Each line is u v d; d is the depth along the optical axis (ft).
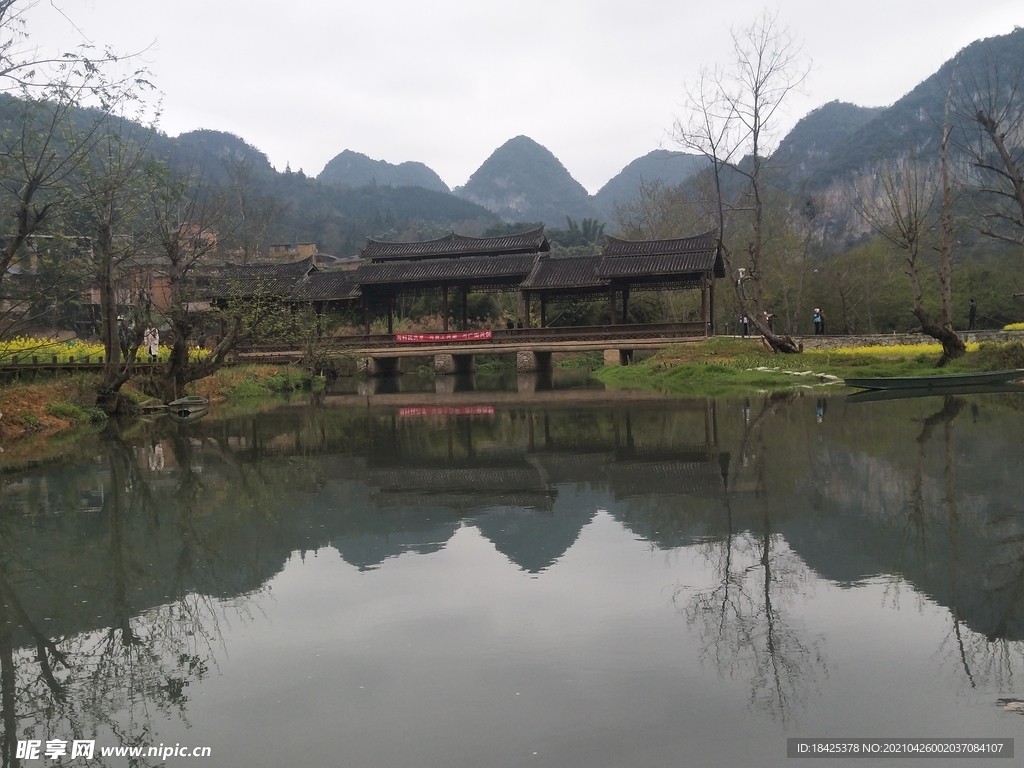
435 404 84.74
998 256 178.60
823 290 179.32
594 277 132.87
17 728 14.96
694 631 17.79
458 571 22.89
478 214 594.65
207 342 137.18
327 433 58.80
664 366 110.83
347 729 13.99
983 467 34.94
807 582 20.89
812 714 14.02
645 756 12.77
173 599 21.48
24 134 48.06
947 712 13.97
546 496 33.12
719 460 39.91
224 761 13.21
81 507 33.17
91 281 66.39
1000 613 18.35
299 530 28.50
